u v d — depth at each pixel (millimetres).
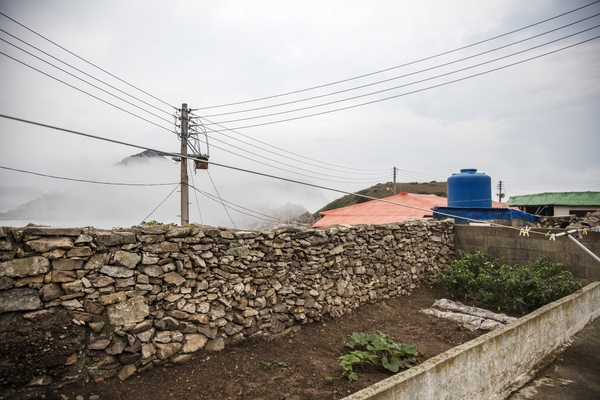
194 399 3895
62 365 3701
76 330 3842
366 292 7277
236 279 5152
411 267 8555
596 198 28484
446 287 8266
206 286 4840
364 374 4562
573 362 5164
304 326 5980
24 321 3576
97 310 3975
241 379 4359
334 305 6520
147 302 4316
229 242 5133
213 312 4859
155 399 3842
